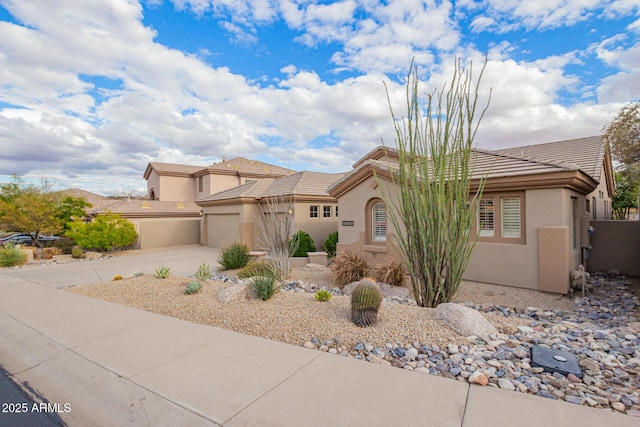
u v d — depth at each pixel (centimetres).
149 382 388
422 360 426
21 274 1343
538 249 913
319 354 453
